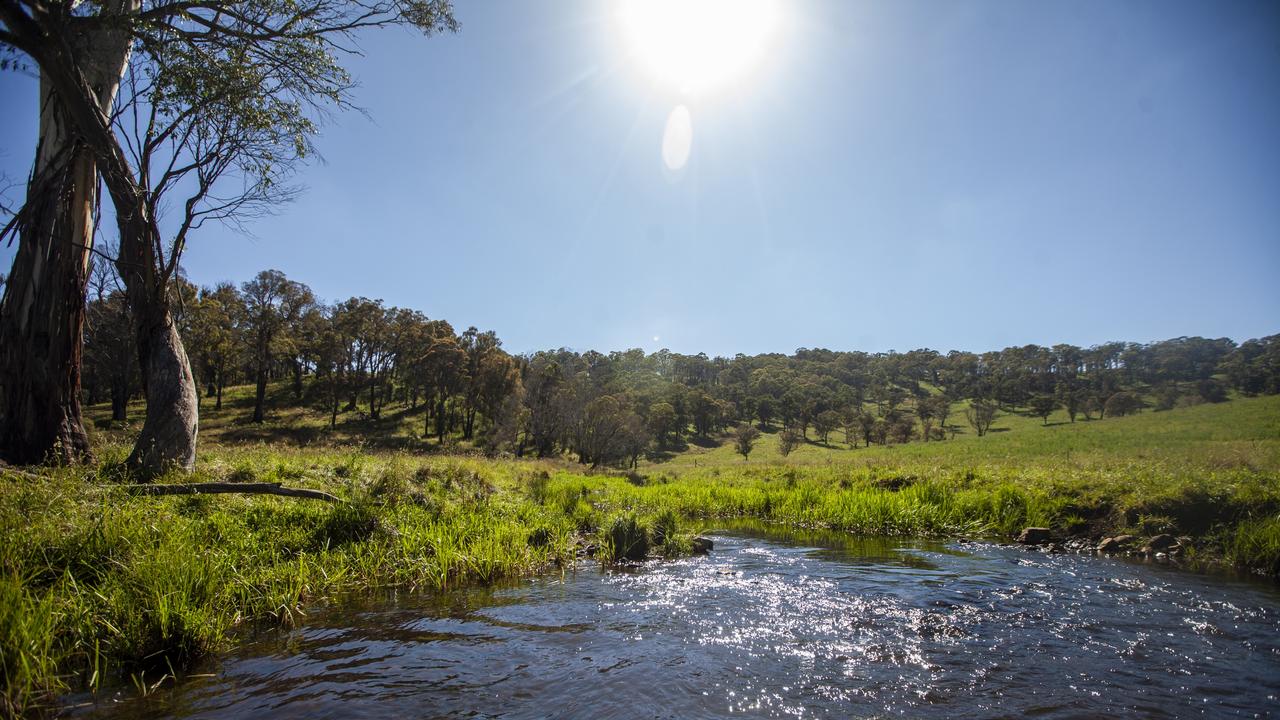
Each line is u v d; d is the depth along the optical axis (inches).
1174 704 174.4
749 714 163.9
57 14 388.8
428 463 663.8
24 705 152.6
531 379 2588.6
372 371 3161.9
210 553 260.8
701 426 4830.2
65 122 444.5
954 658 211.0
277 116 503.2
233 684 177.6
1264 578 349.7
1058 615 265.7
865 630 243.0
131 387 2263.8
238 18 478.9
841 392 6102.4
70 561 233.3
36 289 424.8
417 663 198.1
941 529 553.6
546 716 159.8
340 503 375.2
